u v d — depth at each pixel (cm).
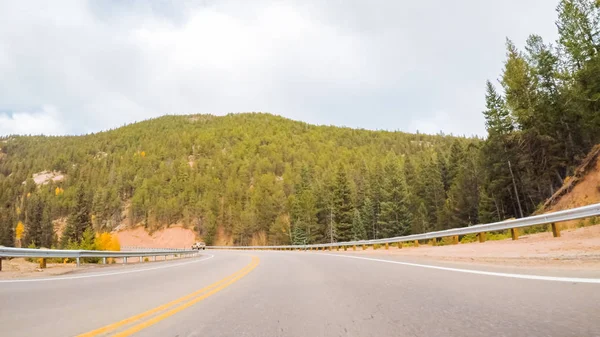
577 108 3117
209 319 462
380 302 516
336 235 6969
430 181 6944
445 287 604
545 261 833
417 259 1302
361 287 688
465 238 2198
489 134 4166
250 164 17900
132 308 567
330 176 9906
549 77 3438
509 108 3731
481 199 4734
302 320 432
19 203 18838
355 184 10162
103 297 696
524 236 1599
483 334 317
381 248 2912
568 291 475
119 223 15038
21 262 1762
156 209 13600
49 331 421
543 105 3419
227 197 13412
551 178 3797
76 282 990
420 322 379
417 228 6488
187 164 18350
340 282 790
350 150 19225
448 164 7425
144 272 1348
